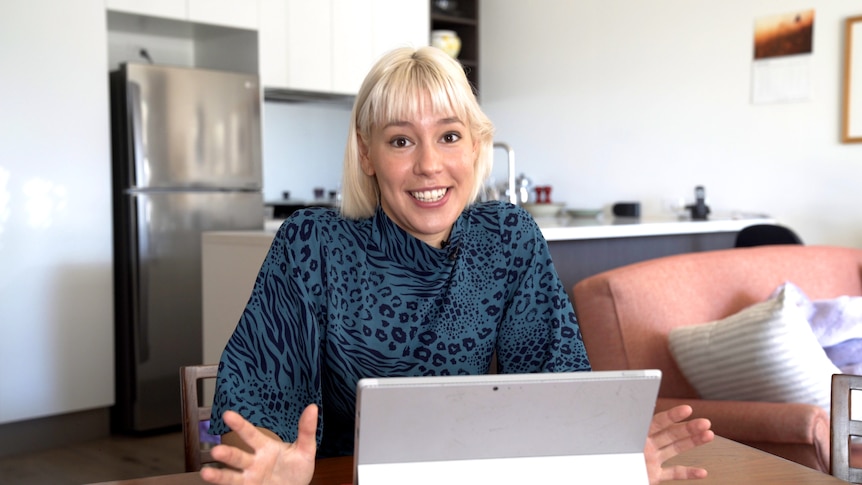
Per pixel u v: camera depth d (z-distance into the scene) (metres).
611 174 5.47
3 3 3.79
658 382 0.95
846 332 2.49
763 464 1.31
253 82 4.55
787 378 2.11
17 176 3.85
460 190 1.38
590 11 5.52
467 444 0.96
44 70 3.91
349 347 1.37
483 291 1.45
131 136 4.12
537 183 5.89
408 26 5.52
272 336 1.34
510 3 6.00
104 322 4.12
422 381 0.90
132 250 4.16
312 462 1.00
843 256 3.10
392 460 0.95
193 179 4.32
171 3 4.39
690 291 2.58
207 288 3.27
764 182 4.75
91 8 4.04
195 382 1.55
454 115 1.35
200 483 1.22
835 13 4.44
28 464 3.74
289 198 5.75
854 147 4.40
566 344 1.44
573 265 3.60
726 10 4.88
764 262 2.85
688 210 4.88
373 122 1.36
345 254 1.40
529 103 5.91
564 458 0.99
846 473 1.42
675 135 5.14
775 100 4.69
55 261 3.97
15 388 3.88
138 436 4.21
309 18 5.00
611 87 5.44
